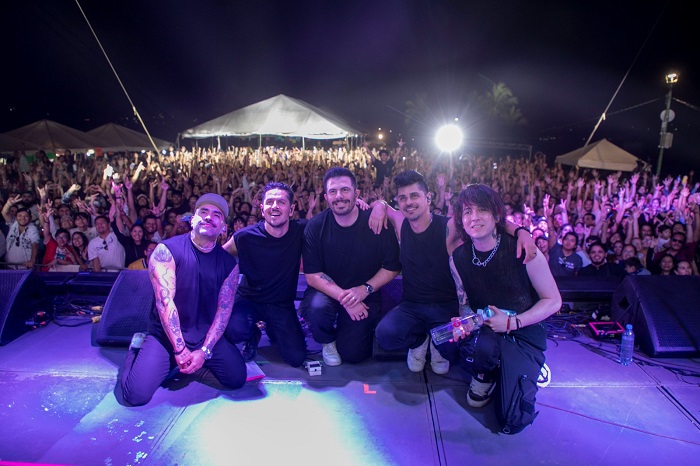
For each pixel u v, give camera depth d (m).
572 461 2.18
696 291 3.29
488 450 2.25
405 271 3.01
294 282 3.15
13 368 2.99
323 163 17.16
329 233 3.02
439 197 9.30
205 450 2.23
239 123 16.05
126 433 2.36
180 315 2.72
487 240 2.51
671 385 2.81
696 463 2.16
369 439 2.33
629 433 2.37
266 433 2.37
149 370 2.61
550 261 5.20
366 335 3.06
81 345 3.33
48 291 3.76
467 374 3.00
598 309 3.78
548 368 2.87
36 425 2.41
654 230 7.01
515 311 2.56
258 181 11.33
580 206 7.99
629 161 15.20
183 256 2.67
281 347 3.09
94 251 5.18
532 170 15.09
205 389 2.79
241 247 3.04
